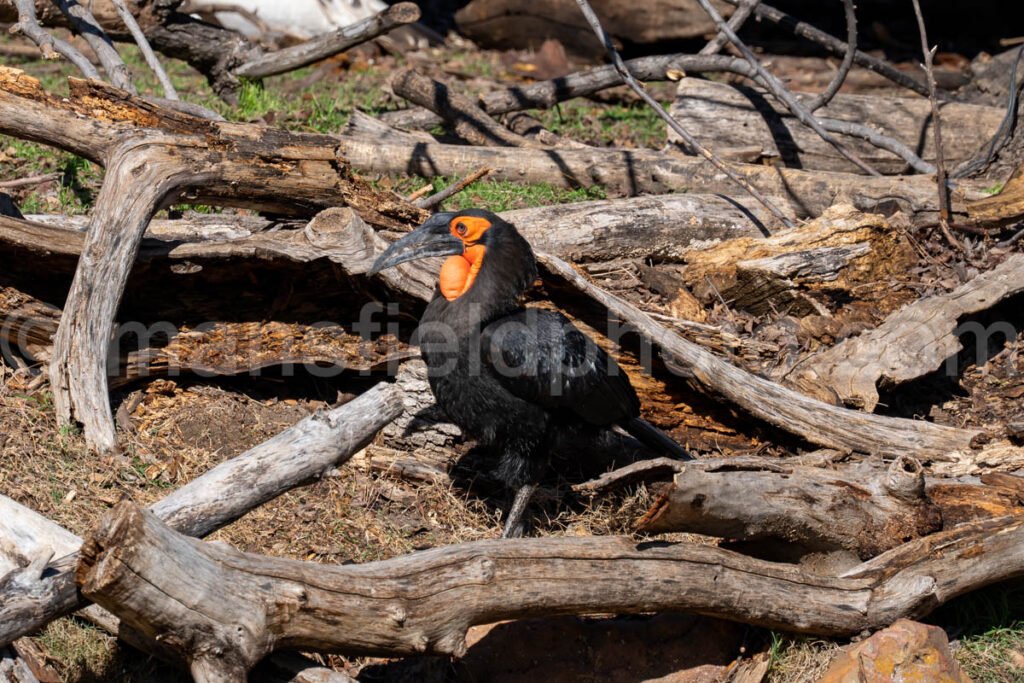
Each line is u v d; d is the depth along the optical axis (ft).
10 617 22.44
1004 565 29.35
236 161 34.19
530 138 54.60
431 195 46.06
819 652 28.25
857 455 35.55
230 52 57.52
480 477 34.32
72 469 31.40
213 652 21.77
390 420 28.53
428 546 31.76
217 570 21.77
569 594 25.23
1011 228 45.55
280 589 22.33
